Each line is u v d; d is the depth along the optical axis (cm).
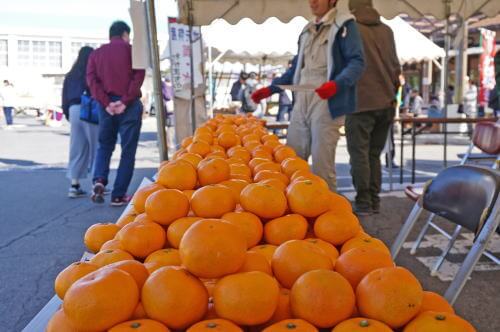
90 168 695
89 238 176
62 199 677
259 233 158
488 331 281
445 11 617
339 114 384
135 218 172
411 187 387
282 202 163
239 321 112
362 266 125
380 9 614
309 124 416
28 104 2753
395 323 110
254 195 163
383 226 496
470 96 1608
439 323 107
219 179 206
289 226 158
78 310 107
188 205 167
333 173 412
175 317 111
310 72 408
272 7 586
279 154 285
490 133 457
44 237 496
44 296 349
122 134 599
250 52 1249
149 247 152
